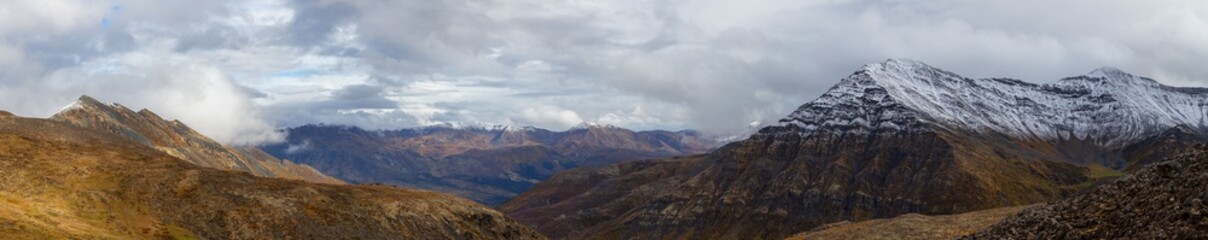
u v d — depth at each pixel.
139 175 140.62
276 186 152.38
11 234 88.88
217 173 151.88
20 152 139.88
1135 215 59.53
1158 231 53.81
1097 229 61.94
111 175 138.38
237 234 129.25
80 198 123.69
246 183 149.88
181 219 128.75
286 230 134.62
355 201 156.12
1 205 104.44
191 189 139.38
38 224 97.88
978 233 84.69
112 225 115.69
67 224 104.94
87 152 151.38
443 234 159.88
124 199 129.75
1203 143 63.75
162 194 135.12
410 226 155.88
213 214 132.88
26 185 122.88
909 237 125.75
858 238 136.50
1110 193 67.88
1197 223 51.47
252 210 137.38
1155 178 63.69
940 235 120.88
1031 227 72.75
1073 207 70.75
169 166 148.62
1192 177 58.53
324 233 138.25
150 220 124.25
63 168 135.88
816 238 151.12
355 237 142.00
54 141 158.75
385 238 147.00
